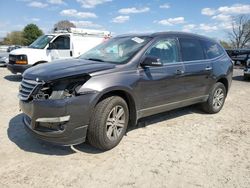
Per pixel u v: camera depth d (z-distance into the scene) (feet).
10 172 11.05
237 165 12.34
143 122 17.70
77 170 11.36
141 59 14.43
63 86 11.70
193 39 18.52
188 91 17.40
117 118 13.38
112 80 12.81
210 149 13.92
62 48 38.06
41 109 11.54
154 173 11.36
